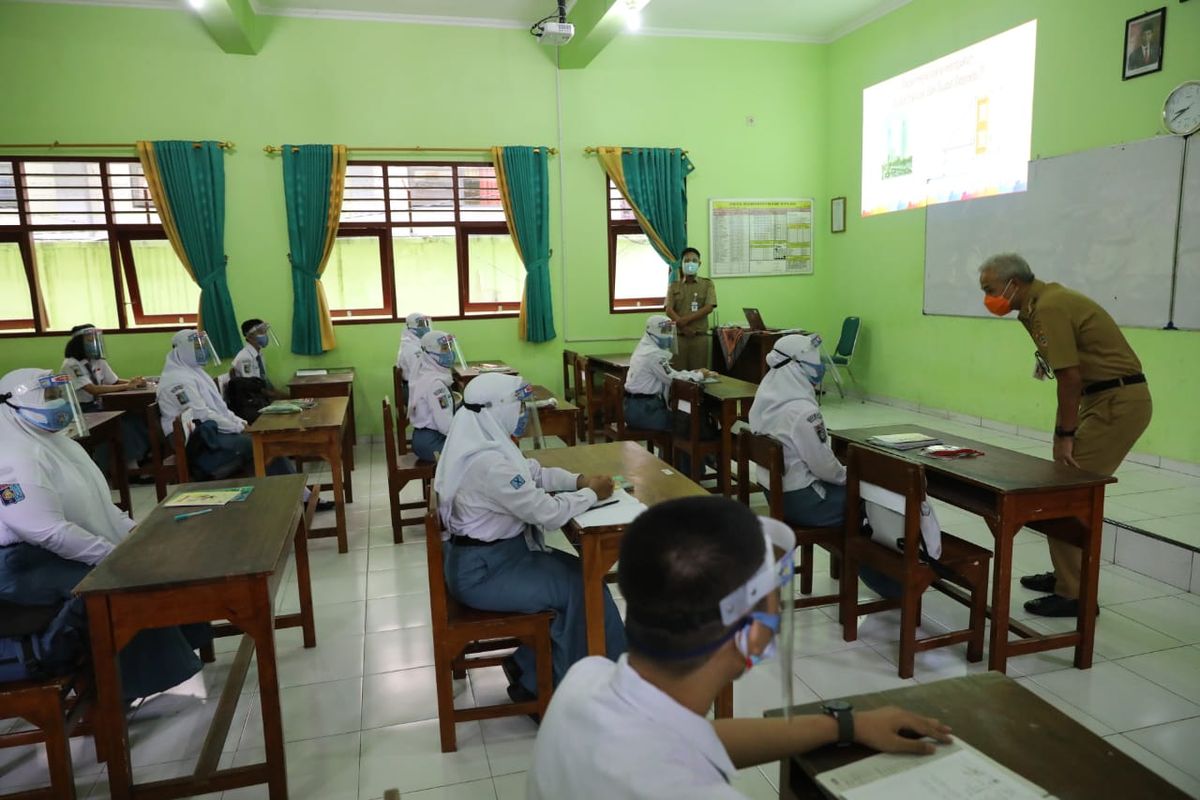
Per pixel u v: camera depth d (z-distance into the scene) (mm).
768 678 2439
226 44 5613
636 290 7047
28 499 1987
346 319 6367
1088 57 4668
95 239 5852
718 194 7051
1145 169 4348
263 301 6137
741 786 1943
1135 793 897
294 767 2070
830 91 7191
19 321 5863
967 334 5832
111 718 1761
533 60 6414
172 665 2203
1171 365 4301
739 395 4195
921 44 6031
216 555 1880
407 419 5395
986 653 2549
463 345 6586
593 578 2068
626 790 666
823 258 7465
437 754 2123
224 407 4414
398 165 6266
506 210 6410
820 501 2814
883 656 2584
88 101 5672
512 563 2141
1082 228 4777
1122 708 2236
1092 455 2730
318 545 3832
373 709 2355
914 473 2318
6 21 5496
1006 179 5332
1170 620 2773
